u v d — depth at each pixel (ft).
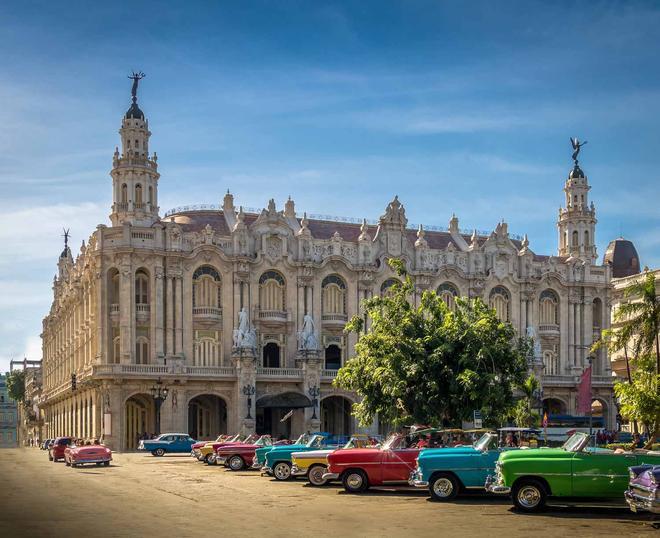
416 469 123.03
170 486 142.72
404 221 362.12
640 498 93.81
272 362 339.77
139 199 328.29
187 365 317.01
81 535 87.40
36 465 215.10
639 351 173.47
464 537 86.58
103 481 154.92
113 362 313.32
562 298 386.73
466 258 372.17
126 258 312.29
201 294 325.42
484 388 193.36
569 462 105.29
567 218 410.52
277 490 135.13
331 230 367.66
